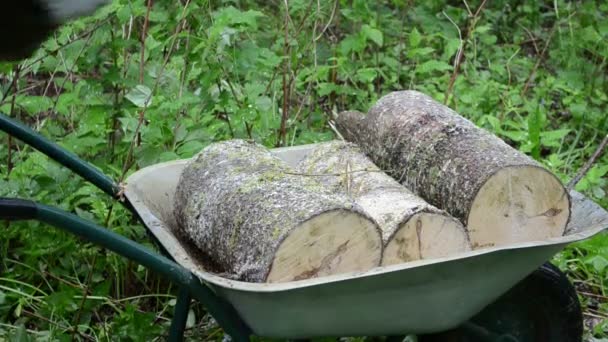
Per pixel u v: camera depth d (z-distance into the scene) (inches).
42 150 109.2
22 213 92.4
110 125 135.6
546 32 202.7
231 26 134.6
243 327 98.2
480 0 210.2
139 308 127.5
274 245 97.8
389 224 103.1
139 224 128.0
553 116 173.0
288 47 148.5
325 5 154.0
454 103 160.4
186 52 129.7
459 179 108.4
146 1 137.6
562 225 109.3
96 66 137.9
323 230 98.6
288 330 96.9
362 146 121.0
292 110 154.6
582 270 136.4
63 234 125.6
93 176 110.3
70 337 118.5
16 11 94.7
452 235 104.6
